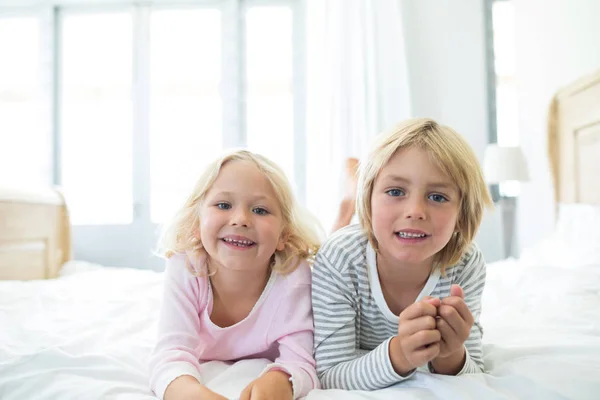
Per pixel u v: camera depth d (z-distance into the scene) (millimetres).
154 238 3283
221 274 796
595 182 1807
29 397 621
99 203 3342
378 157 700
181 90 3328
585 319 1011
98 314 1088
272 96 3291
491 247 2908
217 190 764
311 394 638
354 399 601
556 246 1725
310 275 839
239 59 3293
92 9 3344
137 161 3318
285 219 819
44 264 2053
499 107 3006
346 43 3012
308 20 3078
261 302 802
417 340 590
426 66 3016
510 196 2879
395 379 641
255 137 3295
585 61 1973
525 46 2654
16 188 1906
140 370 756
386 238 684
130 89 3344
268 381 617
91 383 647
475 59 2998
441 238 668
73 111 3346
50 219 2104
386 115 2986
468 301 788
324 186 2973
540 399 581
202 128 3318
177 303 787
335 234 846
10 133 3336
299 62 3264
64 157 3344
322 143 3010
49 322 997
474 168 711
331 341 748
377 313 781
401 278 757
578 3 2029
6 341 832
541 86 2428
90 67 3350
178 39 3326
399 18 2963
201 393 599
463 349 672
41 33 3309
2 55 3344
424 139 680
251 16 3303
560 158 2109
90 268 2234
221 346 827
